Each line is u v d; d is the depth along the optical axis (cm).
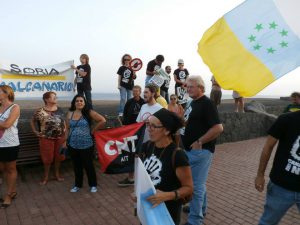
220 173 692
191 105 377
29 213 457
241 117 1114
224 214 468
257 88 311
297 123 273
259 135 1198
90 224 426
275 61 306
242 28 325
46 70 830
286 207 284
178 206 248
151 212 222
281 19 306
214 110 357
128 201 508
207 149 367
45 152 574
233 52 327
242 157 855
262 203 514
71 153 536
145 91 523
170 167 241
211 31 346
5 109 453
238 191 572
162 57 883
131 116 586
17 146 471
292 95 795
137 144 533
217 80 333
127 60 893
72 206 485
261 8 317
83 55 865
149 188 223
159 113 246
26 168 680
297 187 273
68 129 542
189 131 371
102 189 564
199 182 371
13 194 494
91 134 540
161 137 246
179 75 1010
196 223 377
